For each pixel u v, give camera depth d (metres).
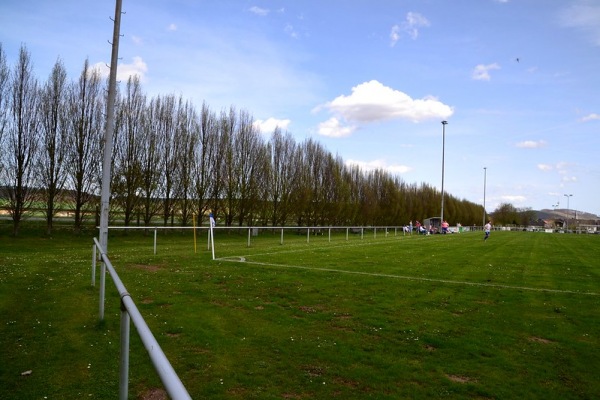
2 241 23.75
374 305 9.34
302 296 10.05
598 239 46.75
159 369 1.86
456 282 12.52
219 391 4.93
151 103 35.06
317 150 51.50
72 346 6.15
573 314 9.02
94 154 30.80
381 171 67.94
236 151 40.28
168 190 35.56
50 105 28.50
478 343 6.89
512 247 29.36
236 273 12.98
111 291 9.80
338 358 6.07
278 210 44.78
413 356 6.27
